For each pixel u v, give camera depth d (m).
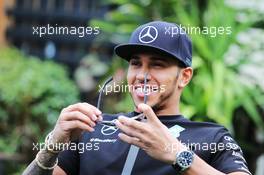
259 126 6.42
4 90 6.33
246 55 6.47
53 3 7.99
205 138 2.70
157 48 2.64
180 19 6.53
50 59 7.80
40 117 6.37
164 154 2.42
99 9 7.93
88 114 2.54
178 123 2.76
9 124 6.38
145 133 2.39
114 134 2.77
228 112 5.98
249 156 6.68
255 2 6.68
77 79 7.19
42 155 2.62
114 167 2.69
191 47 2.83
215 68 6.21
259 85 6.36
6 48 7.17
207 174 2.44
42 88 6.37
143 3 6.96
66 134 2.56
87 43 7.71
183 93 6.17
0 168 5.86
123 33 6.98
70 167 2.81
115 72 6.51
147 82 2.69
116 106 6.40
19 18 7.98
